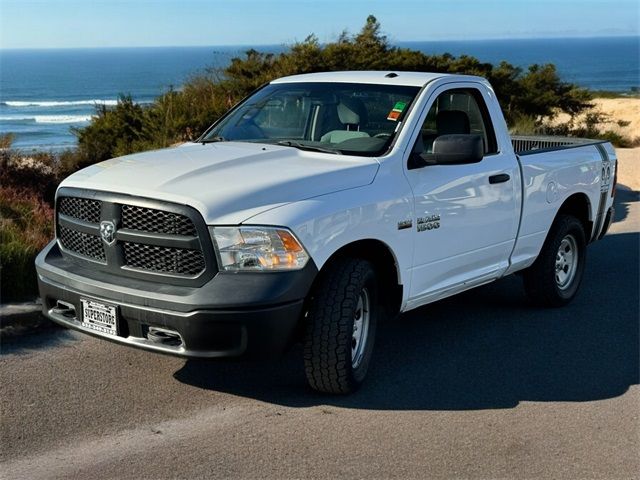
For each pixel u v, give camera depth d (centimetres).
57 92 11462
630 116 3588
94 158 1349
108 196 498
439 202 587
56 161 1122
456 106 651
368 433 480
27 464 432
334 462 442
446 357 621
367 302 542
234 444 461
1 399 514
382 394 542
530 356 629
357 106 612
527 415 515
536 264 741
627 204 1355
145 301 476
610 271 916
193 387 543
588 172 785
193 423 488
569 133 2225
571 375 590
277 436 473
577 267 785
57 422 484
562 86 2544
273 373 572
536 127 2138
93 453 446
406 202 555
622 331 698
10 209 857
